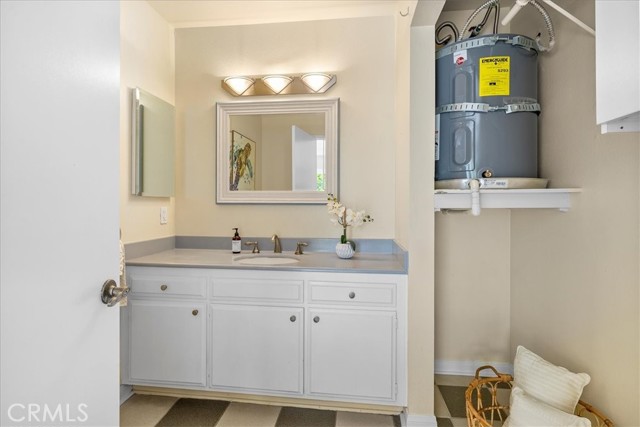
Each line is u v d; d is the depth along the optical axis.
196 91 2.35
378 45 2.20
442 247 2.18
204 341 1.82
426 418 1.63
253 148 2.30
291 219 2.29
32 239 0.61
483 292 2.16
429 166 1.63
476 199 1.52
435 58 1.71
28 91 0.60
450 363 2.19
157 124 2.12
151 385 1.87
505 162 1.59
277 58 2.28
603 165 1.33
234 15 2.26
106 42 0.81
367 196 2.22
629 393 1.20
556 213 1.65
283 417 1.74
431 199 1.63
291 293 1.76
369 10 2.21
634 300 1.18
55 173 0.66
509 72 1.59
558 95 1.63
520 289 2.00
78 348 0.72
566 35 1.57
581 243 1.46
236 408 1.81
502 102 1.59
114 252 0.84
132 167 1.96
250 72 2.31
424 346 1.64
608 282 1.30
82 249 0.73
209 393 1.91
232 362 1.80
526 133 1.62
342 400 1.73
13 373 0.58
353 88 2.23
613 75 0.54
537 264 1.82
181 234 2.37
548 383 1.34
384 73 2.20
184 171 2.37
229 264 1.82
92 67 0.76
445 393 1.96
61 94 0.67
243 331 1.79
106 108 0.81
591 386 1.39
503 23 1.45
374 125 2.21
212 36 2.33
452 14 2.09
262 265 1.78
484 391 1.97
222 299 1.81
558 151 1.63
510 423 1.30
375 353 1.70
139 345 1.86
